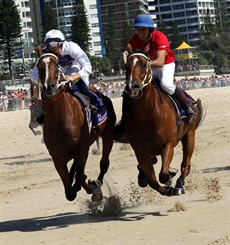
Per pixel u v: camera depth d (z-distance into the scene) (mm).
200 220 10047
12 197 14609
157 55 10805
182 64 116250
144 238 9047
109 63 109438
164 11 170625
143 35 10875
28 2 132000
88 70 11305
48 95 10070
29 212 12422
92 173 17188
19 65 103938
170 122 10664
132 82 10000
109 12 119688
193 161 18156
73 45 11164
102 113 11734
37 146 26922
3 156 24281
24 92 62375
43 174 18500
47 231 10242
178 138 11461
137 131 10516
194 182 14125
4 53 90438
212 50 131000
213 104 44438
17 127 36469
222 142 22328
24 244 9336
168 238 8922
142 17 10836
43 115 11109
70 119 10508
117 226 10141
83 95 11141
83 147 10812
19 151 25609
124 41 114688
